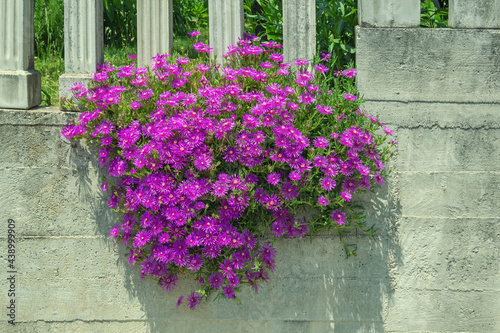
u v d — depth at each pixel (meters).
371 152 2.92
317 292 3.12
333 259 3.10
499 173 3.06
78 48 3.07
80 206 3.08
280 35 4.21
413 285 3.11
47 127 3.03
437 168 3.08
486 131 3.05
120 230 3.03
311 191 2.88
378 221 3.08
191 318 3.14
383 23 3.01
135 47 5.48
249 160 2.81
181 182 2.87
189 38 5.79
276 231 2.93
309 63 3.11
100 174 3.06
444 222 3.08
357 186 2.92
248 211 2.90
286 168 2.92
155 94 3.00
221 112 2.89
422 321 3.12
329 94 3.07
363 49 3.03
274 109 2.82
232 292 2.97
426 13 4.07
